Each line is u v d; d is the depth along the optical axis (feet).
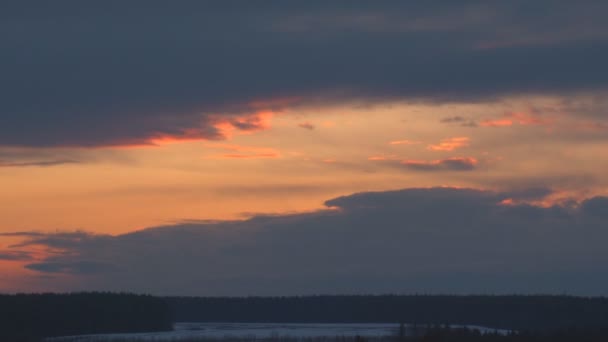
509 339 369.91
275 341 535.19
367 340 461.78
